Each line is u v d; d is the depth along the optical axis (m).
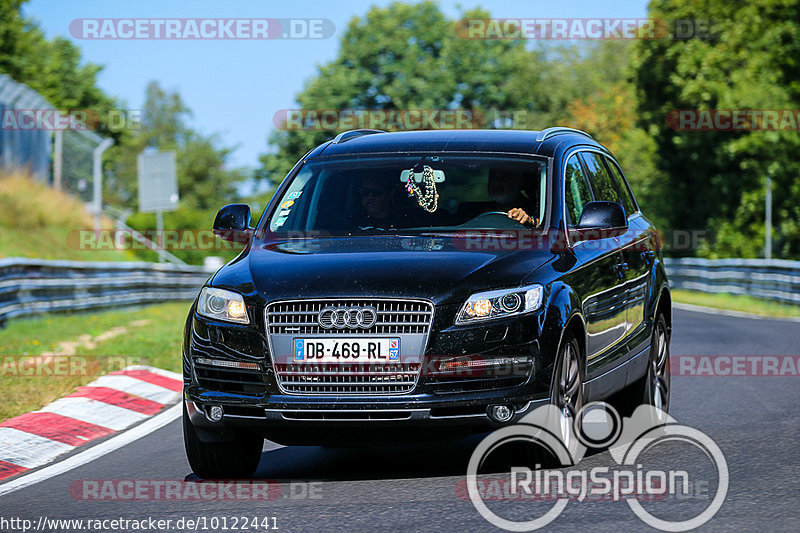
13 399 30.11
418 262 19.67
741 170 128.88
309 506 17.98
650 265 26.06
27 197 96.50
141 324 57.31
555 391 19.33
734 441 23.09
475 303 19.00
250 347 19.39
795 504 17.17
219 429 19.83
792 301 73.25
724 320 58.81
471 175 22.53
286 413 19.06
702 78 126.12
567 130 25.45
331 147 24.31
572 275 20.56
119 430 27.53
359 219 22.11
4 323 50.62
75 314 61.69
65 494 19.89
